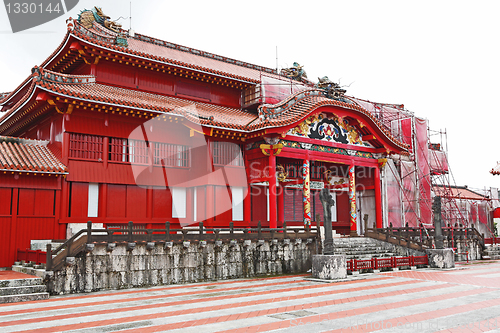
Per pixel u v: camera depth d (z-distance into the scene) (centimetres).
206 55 3678
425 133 4300
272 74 3981
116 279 1769
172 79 3039
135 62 2784
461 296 1540
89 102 2214
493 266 2844
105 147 2381
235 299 1482
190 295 1580
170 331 1016
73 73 2945
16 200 2069
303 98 2942
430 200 4022
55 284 1619
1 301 1431
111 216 2361
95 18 2914
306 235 2512
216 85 3275
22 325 1091
